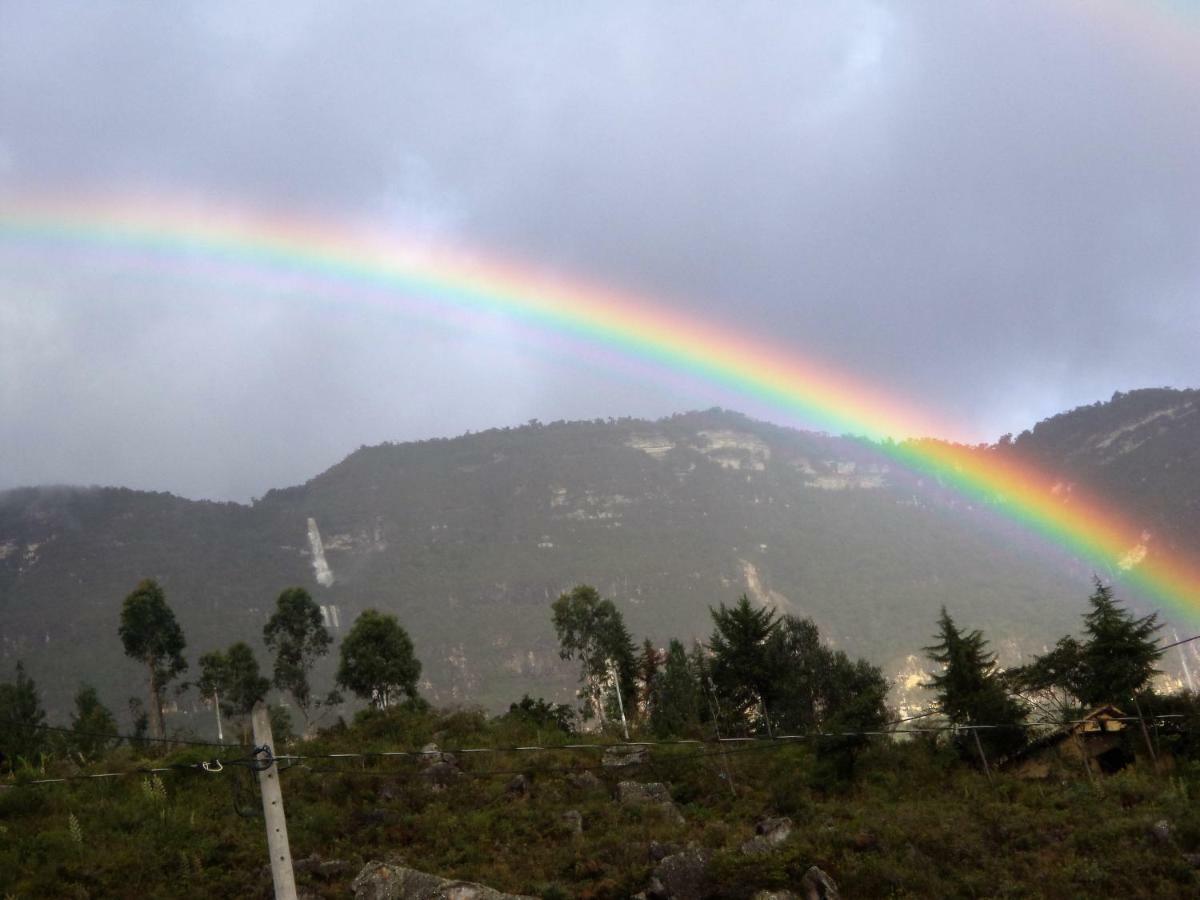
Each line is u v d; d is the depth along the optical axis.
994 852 29.48
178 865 31.05
